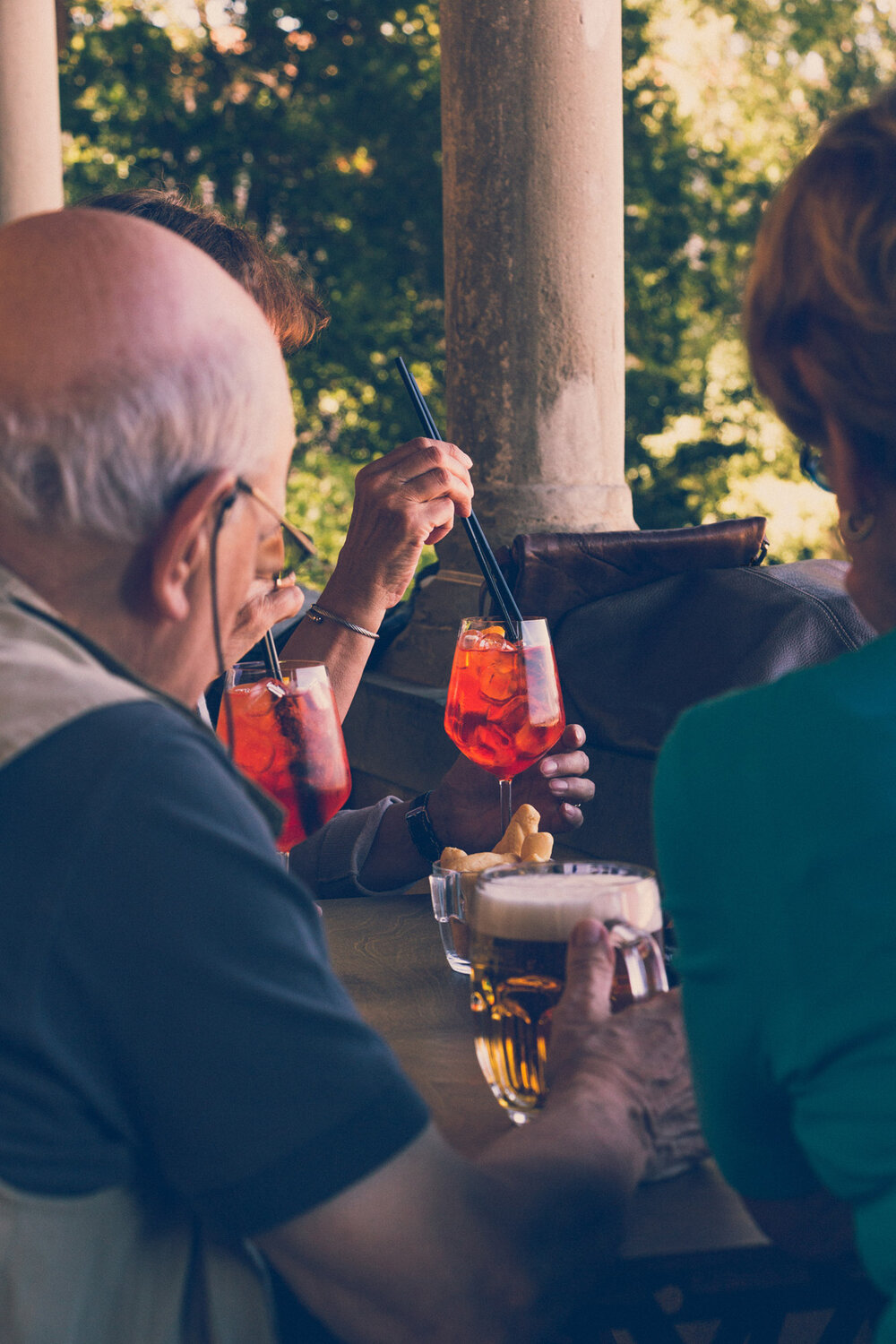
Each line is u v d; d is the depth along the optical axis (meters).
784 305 0.81
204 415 0.84
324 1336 1.00
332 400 10.25
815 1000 0.73
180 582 0.86
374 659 3.43
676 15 10.57
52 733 0.75
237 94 10.10
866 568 0.85
